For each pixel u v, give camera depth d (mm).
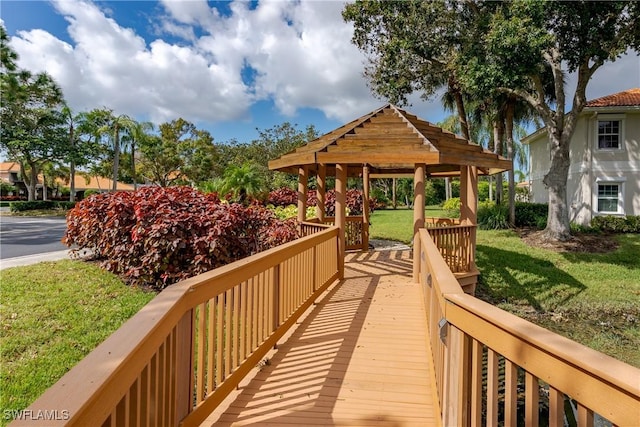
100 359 1192
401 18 12164
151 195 6465
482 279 9484
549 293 8703
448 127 25109
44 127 25031
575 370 996
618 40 10273
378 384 2930
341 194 6504
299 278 4344
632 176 14227
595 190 14633
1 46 18422
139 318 1578
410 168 10367
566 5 9383
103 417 1085
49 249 9547
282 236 6191
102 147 28281
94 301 4914
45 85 23344
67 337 3887
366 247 9898
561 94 12141
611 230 13891
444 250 6719
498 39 9500
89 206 7008
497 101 15383
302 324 4309
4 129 23172
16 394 2924
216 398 2391
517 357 1233
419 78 13883
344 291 5797
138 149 32031
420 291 5711
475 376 1552
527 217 15797
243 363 2793
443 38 12031
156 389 1589
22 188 41062
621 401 865
